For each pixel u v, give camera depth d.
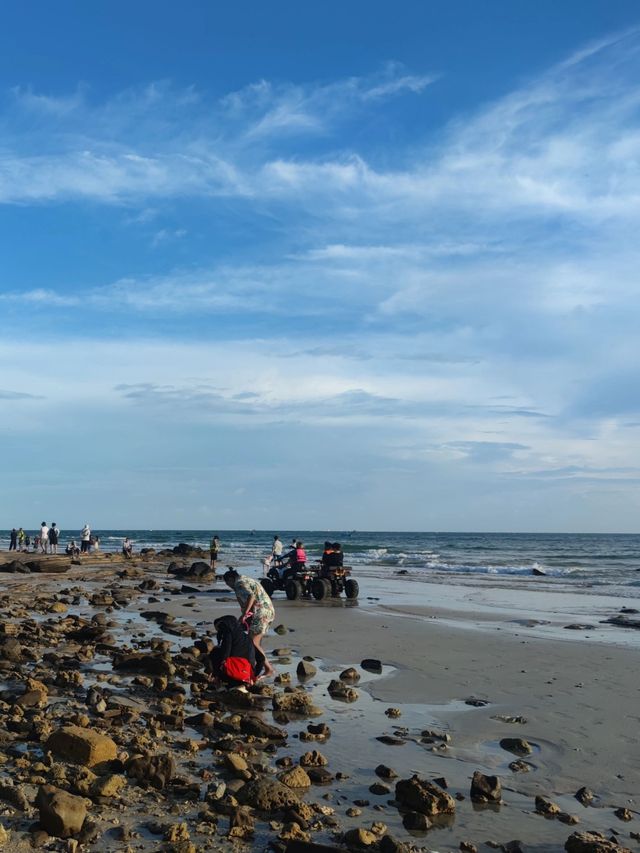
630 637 14.06
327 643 13.08
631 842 4.93
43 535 44.59
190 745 6.54
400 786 5.52
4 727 6.94
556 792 5.87
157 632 14.07
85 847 4.47
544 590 26.36
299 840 4.49
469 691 9.29
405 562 47.16
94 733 6.11
